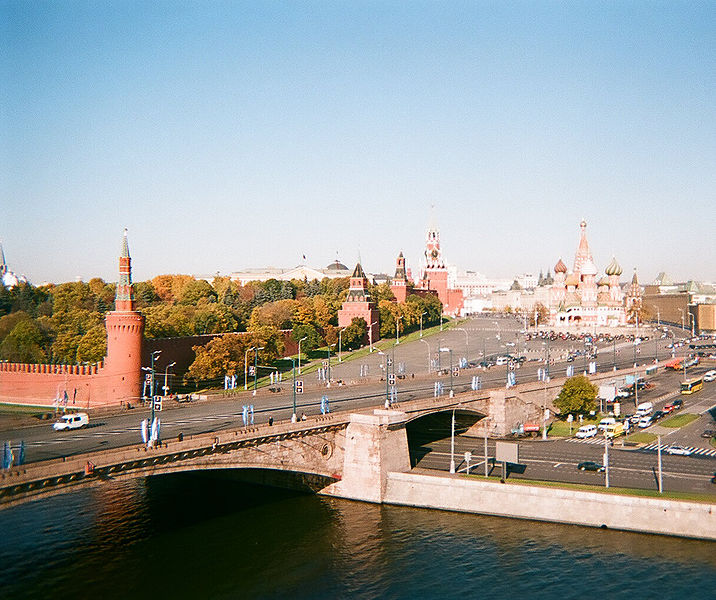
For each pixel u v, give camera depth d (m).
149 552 106.19
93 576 97.31
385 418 134.38
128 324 186.00
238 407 158.62
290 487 141.38
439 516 124.75
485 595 95.12
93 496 132.88
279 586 96.81
